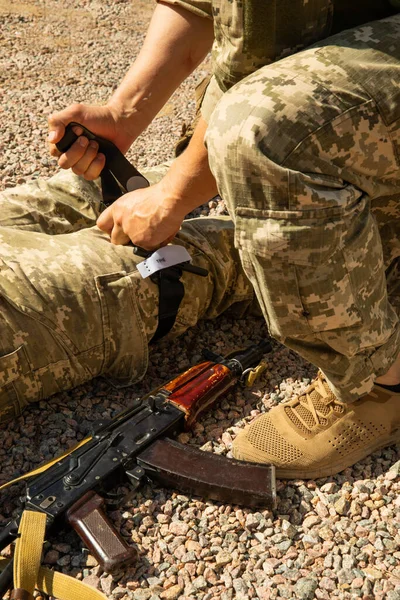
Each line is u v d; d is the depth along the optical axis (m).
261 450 2.31
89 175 2.57
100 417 2.54
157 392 2.47
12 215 2.76
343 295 1.91
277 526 2.16
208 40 2.55
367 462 2.38
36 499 2.04
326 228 1.81
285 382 2.71
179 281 2.56
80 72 5.03
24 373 2.34
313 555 2.08
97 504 2.07
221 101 1.87
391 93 1.83
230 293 2.84
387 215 2.24
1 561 1.96
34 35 5.50
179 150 3.24
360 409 2.31
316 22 1.92
